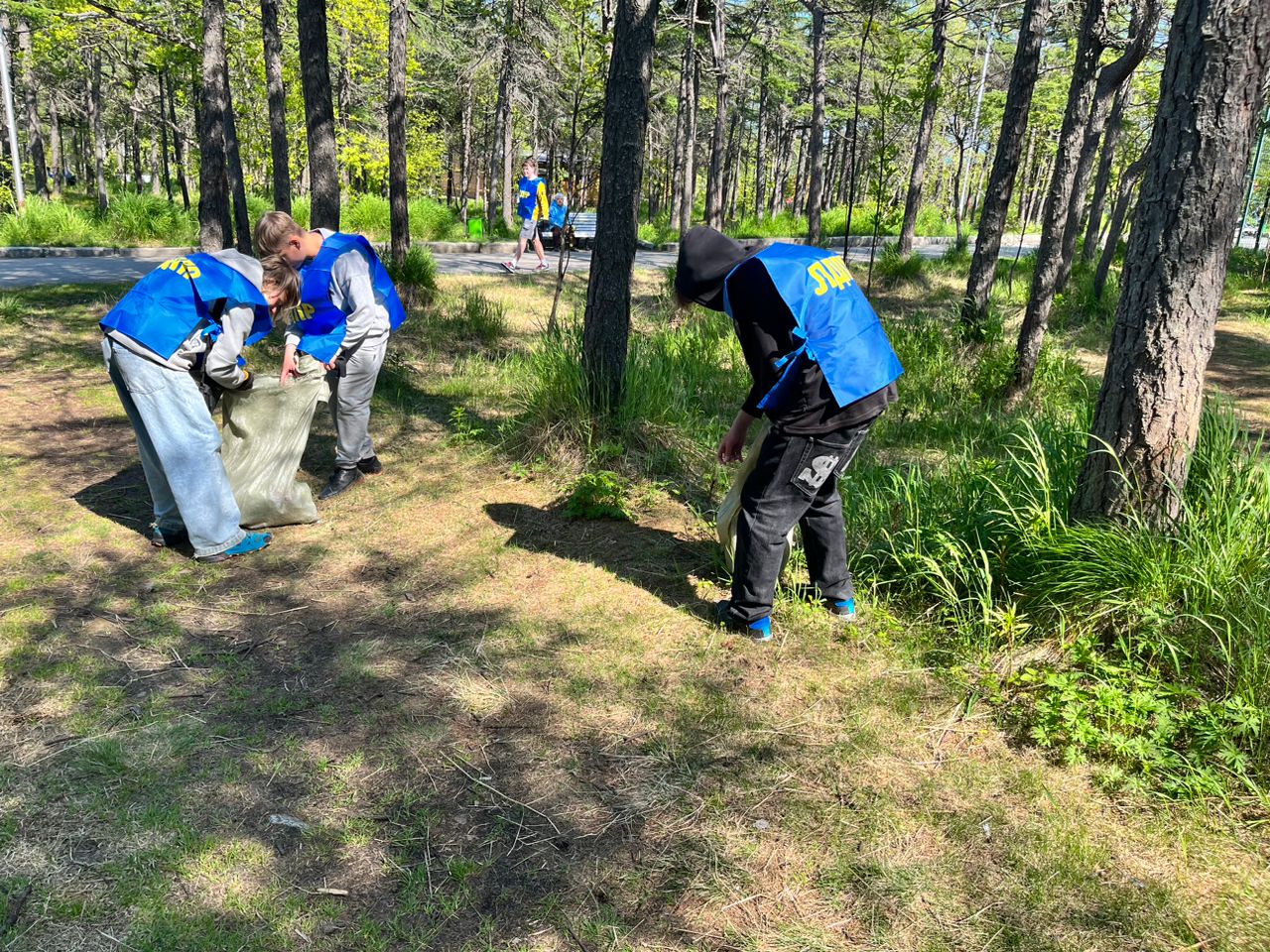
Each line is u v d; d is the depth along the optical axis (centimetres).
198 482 400
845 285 329
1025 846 243
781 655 340
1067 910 222
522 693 314
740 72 2645
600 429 548
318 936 211
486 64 2203
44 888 220
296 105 2273
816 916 220
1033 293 781
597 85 756
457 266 1522
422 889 226
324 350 450
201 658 331
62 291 1005
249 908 218
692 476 533
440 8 2202
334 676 321
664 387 595
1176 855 241
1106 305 1353
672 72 2414
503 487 515
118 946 205
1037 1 905
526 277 1373
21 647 330
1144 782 266
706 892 227
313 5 779
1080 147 741
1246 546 325
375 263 492
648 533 455
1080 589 334
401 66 1048
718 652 343
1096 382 821
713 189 1895
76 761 268
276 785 262
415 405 688
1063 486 404
